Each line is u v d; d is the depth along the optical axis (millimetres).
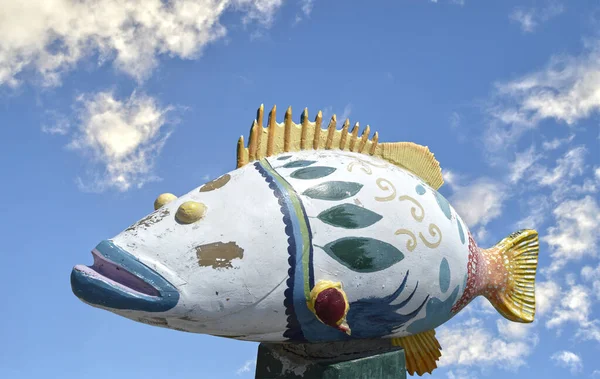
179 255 3936
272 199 4125
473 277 4867
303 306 4066
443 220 4648
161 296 3869
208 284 3930
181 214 4043
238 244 3982
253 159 4465
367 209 4254
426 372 5008
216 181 4305
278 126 4570
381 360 4578
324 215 4137
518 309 5238
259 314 4059
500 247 5301
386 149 4852
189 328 4141
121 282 3889
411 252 4332
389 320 4406
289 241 4031
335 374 4355
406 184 4605
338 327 4016
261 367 4691
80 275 3840
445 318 4828
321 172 4328
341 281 4105
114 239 4004
